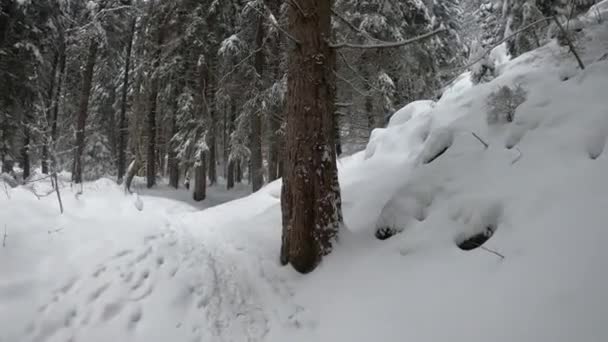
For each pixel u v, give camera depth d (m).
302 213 4.80
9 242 4.06
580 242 2.95
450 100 7.77
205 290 4.28
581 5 6.48
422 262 3.99
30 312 3.37
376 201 6.35
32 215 4.77
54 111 16.80
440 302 3.32
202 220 8.13
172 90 14.95
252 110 13.05
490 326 2.81
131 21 18.39
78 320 3.45
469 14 12.80
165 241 5.40
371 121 13.84
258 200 9.29
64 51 16.97
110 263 4.30
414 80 13.84
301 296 4.35
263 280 4.71
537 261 3.07
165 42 15.30
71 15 17.62
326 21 4.98
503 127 5.19
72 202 7.63
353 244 5.02
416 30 14.13
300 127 4.86
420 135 7.82
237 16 13.45
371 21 11.77
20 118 13.60
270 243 5.87
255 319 3.96
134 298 3.84
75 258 4.24
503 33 9.58
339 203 5.12
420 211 4.86
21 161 16.12
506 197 3.96
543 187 3.73
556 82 5.25
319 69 4.88
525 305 2.79
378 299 3.80
